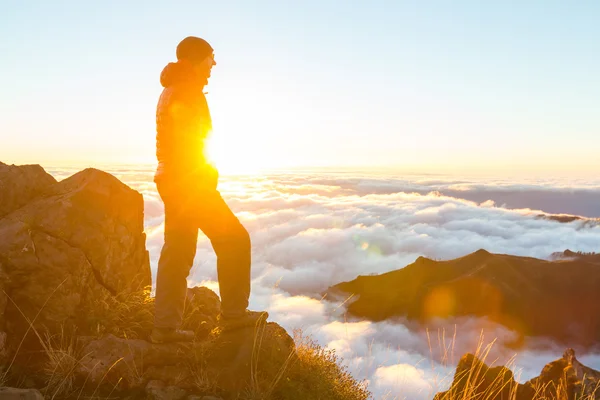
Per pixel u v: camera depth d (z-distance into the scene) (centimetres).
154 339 383
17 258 382
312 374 381
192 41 391
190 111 379
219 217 394
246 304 411
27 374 345
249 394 351
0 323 363
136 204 487
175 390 349
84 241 419
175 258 390
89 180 454
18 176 450
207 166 393
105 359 357
